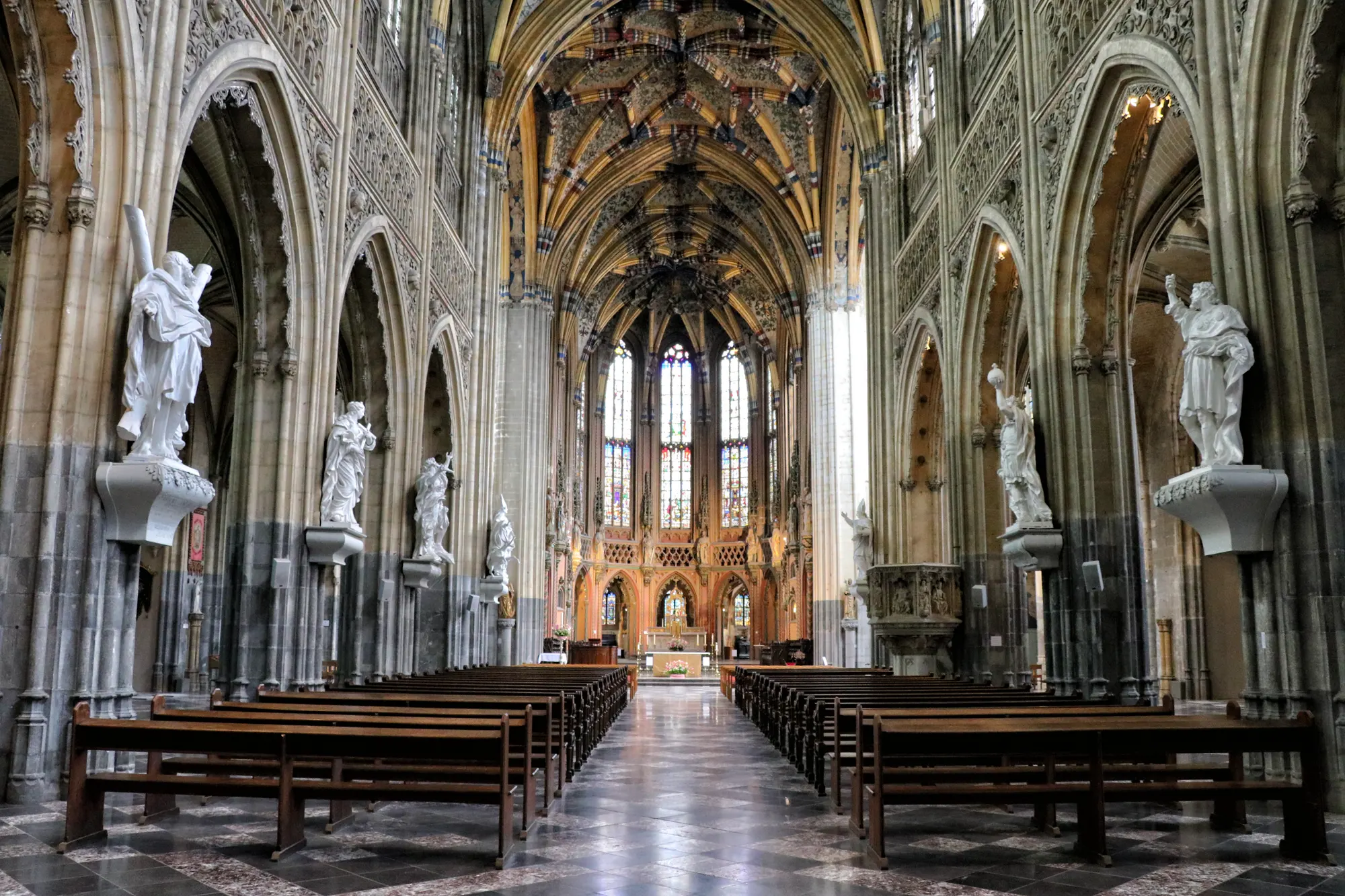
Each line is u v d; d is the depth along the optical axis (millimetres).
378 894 6605
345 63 16891
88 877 6852
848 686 15969
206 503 10586
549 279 42500
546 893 6734
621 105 39750
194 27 11844
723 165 43375
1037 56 16703
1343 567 9430
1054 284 15750
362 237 17828
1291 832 7875
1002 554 20547
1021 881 7105
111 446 9992
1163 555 28078
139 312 9984
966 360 20984
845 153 39719
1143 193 20281
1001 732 7867
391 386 20562
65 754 9391
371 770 9164
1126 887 6891
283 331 15227
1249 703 10000
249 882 6836
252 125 14172
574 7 30547
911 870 7473
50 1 9648
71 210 9906
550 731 10062
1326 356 9734
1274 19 10156
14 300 9773
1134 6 13227
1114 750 7883
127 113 10305
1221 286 10688
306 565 15266
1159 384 28406
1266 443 9922
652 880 7152
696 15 34781
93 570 9680
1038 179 16547
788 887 6977
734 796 11227
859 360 41906
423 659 24828
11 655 9281
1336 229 9969
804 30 30688
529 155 40000
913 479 26188
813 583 42781
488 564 28641
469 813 9734
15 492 9523
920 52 25484
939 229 23094
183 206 20359
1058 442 15531
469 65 28078
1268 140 10289
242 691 14375
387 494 20344
